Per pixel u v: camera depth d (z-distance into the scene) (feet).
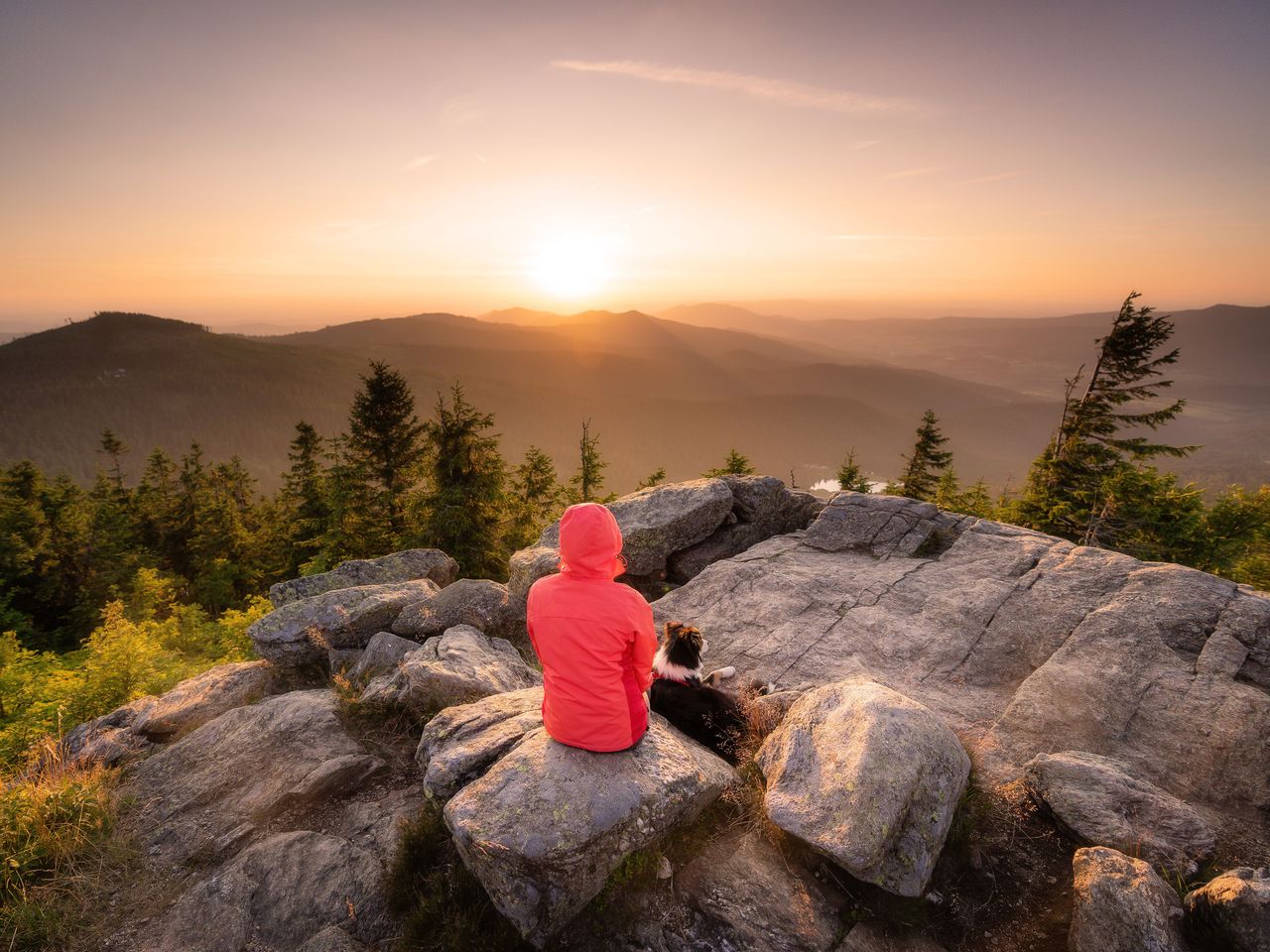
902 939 9.69
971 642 17.70
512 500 89.15
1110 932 8.95
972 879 10.66
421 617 23.00
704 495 27.32
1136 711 14.12
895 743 10.85
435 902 10.32
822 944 9.52
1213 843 10.57
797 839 10.90
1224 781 12.28
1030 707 14.60
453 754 12.09
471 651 18.95
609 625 10.57
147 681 31.83
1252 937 7.98
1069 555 21.13
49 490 150.92
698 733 14.12
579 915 9.91
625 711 10.98
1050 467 84.69
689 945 9.49
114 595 121.70
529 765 10.73
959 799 11.29
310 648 22.74
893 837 9.89
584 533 10.69
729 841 11.25
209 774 15.19
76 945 10.77
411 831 11.71
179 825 13.61
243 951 10.58
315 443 132.36
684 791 10.79
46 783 14.30
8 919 11.03
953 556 23.11
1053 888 10.58
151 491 191.11
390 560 33.50
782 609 20.39
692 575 27.07
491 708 14.02
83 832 13.07
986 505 113.09
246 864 12.14
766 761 12.29
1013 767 13.10
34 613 127.54
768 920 9.80
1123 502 72.18
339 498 96.99
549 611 10.88
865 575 22.15
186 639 66.90
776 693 15.19
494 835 9.49
